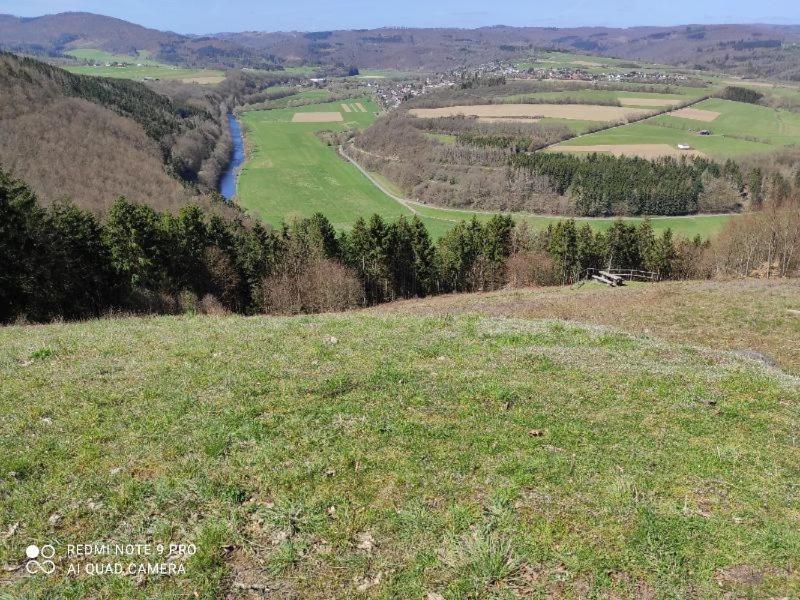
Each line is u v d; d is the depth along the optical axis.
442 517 8.78
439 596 7.43
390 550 8.19
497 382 13.70
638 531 8.54
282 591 7.52
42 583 7.59
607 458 10.46
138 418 11.62
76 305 43.09
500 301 39.44
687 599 7.42
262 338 17.31
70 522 8.66
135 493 9.27
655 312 28.14
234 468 9.96
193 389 13.05
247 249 63.81
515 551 8.14
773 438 11.57
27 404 12.19
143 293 50.28
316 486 9.50
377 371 14.31
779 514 9.11
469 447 10.73
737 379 14.66
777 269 64.44
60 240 43.62
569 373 14.68
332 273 58.03
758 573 7.87
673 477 9.98
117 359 15.16
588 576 7.77
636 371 14.98
